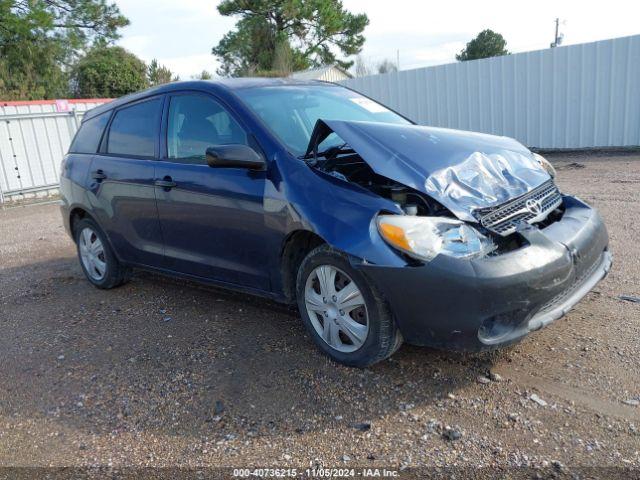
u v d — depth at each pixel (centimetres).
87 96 2848
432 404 305
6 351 424
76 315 486
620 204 702
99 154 514
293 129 393
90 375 374
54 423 323
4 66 2481
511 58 1280
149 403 333
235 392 335
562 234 329
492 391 312
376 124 366
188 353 390
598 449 261
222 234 396
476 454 264
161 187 434
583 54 1184
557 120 1250
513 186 344
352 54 3697
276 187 356
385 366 346
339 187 333
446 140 366
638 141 1160
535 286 295
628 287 438
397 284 301
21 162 1301
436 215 315
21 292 563
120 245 498
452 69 1371
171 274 462
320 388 329
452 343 302
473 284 286
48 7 2517
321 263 340
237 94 409
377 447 276
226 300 485
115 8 2645
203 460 278
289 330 410
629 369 322
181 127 436
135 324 452
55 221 976
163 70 3256
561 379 318
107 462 284
